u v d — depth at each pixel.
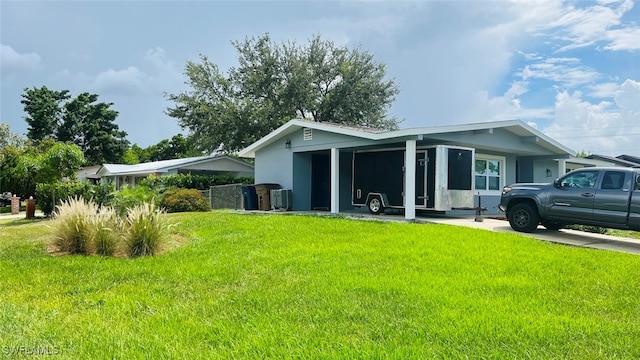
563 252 7.18
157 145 52.03
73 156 19.28
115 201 12.35
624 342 3.39
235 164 27.55
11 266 6.25
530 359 3.08
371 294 4.61
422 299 4.41
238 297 4.56
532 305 4.28
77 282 5.32
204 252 7.25
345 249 7.19
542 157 17.22
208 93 28.64
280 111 28.64
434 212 14.33
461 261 6.30
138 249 7.21
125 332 3.58
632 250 7.94
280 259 6.46
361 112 31.31
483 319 3.82
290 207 15.26
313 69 30.55
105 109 49.06
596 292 4.84
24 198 27.25
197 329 3.63
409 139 11.67
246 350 3.19
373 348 3.19
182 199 16.23
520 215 9.91
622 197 8.39
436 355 3.10
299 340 3.37
